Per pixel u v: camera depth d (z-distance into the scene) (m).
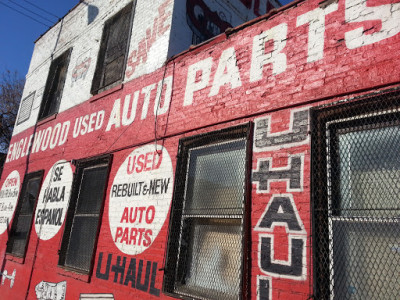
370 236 2.65
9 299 7.04
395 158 2.68
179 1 5.81
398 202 2.59
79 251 5.69
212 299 3.46
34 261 6.67
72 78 7.96
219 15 6.84
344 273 2.69
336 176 2.96
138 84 5.71
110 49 7.02
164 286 3.89
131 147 5.32
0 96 18.11
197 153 4.29
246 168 3.53
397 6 2.92
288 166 3.22
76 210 6.12
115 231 5.00
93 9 8.18
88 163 6.22
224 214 3.68
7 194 8.95
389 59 2.84
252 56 4.00
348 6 3.27
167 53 5.37
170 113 4.82
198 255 3.88
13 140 9.86
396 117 2.72
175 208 4.19
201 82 4.53
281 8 3.84
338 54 3.20
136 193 4.89
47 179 7.34
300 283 2.82
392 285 2.47
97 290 4.87
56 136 7.64
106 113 6.22
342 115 3.02
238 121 3.87
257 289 3.10
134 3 6.75
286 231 3.05
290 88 3.48
